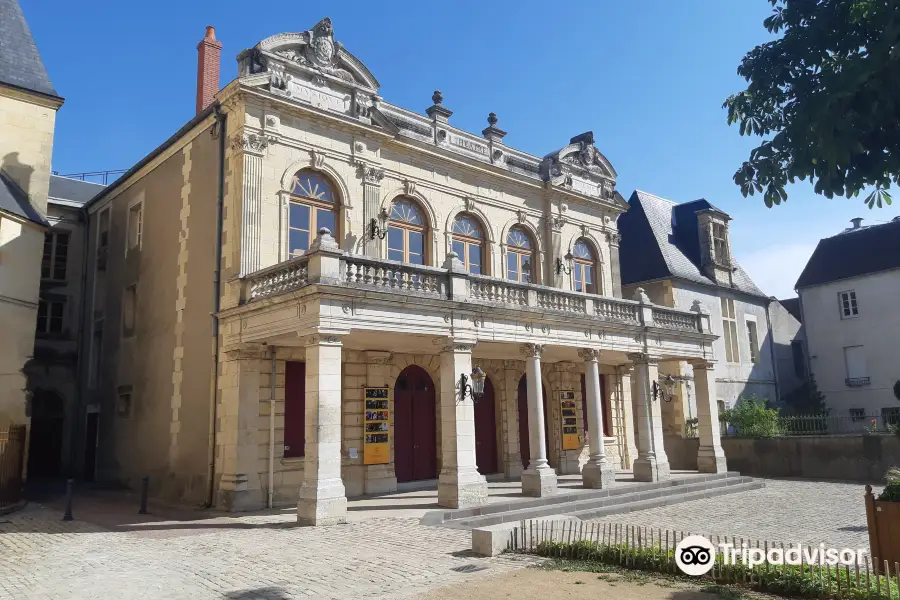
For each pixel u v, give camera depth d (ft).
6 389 60.49
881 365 103.24
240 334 50.57
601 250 82.48
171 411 57.88
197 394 54.54
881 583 24.29
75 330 79.20
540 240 75.66
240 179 52.37
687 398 88.22
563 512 49.78
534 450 54.65
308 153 56.24
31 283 63.93
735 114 21.74
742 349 101.71
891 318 102.89
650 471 63.57
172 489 56.03
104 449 69.26
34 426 77.25
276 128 54.29
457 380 49.73
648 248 96.43
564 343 58.70
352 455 55.93
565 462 73.36
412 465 61.67
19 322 62.23
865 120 18.04
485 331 52.37
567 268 77.51
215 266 53.67
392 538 37.50
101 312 74.79
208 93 68.28
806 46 20.26
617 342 63.67
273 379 52.01
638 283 94.84
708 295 97.81
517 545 33.63
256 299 48.11
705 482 65.05
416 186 64.28
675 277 91.35
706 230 100.94
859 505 54.70
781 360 110.83
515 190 73.72
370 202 59.62
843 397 106.73
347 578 28.35
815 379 110.32
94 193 93.97
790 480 75.97
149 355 62.85
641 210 100.68
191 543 36.76
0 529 42.37
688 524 46.32
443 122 67.67
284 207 54.08
